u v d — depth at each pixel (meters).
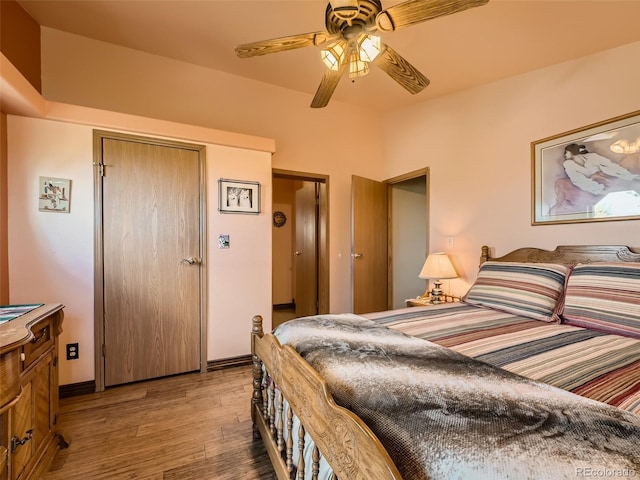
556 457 0.56
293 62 2.92
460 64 2.46
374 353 1.11
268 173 2.90
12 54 2.10
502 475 0.53
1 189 1.95
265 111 3.37
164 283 2.48
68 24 2.42
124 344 2.35
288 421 1.18
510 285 2.01
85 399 2.14
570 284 1.77
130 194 2.36
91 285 2.23
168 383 2.40
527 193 2.38
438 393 0.80
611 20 1.73
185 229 2.56
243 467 1.50
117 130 2.31
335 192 3.82
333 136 3.79
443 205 3.15
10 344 1.04
